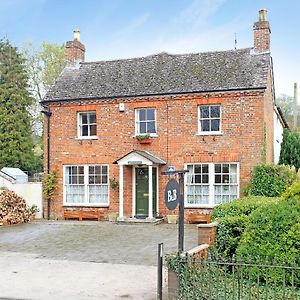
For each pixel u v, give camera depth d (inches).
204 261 339.6
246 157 844.6
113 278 440.8
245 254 387.2
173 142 890.7
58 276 452.4
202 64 933.2
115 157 927.0
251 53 917.2
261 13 913.5
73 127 959.6
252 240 391.2
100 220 927.7
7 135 1737.2
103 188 939.3
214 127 874.1
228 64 911.0
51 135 974.4
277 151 1167.6
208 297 325.7
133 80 953.5
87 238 695.7
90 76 1004.6
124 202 911.0
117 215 909.8
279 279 370.6
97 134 942.4
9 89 1784.0
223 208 532.4
